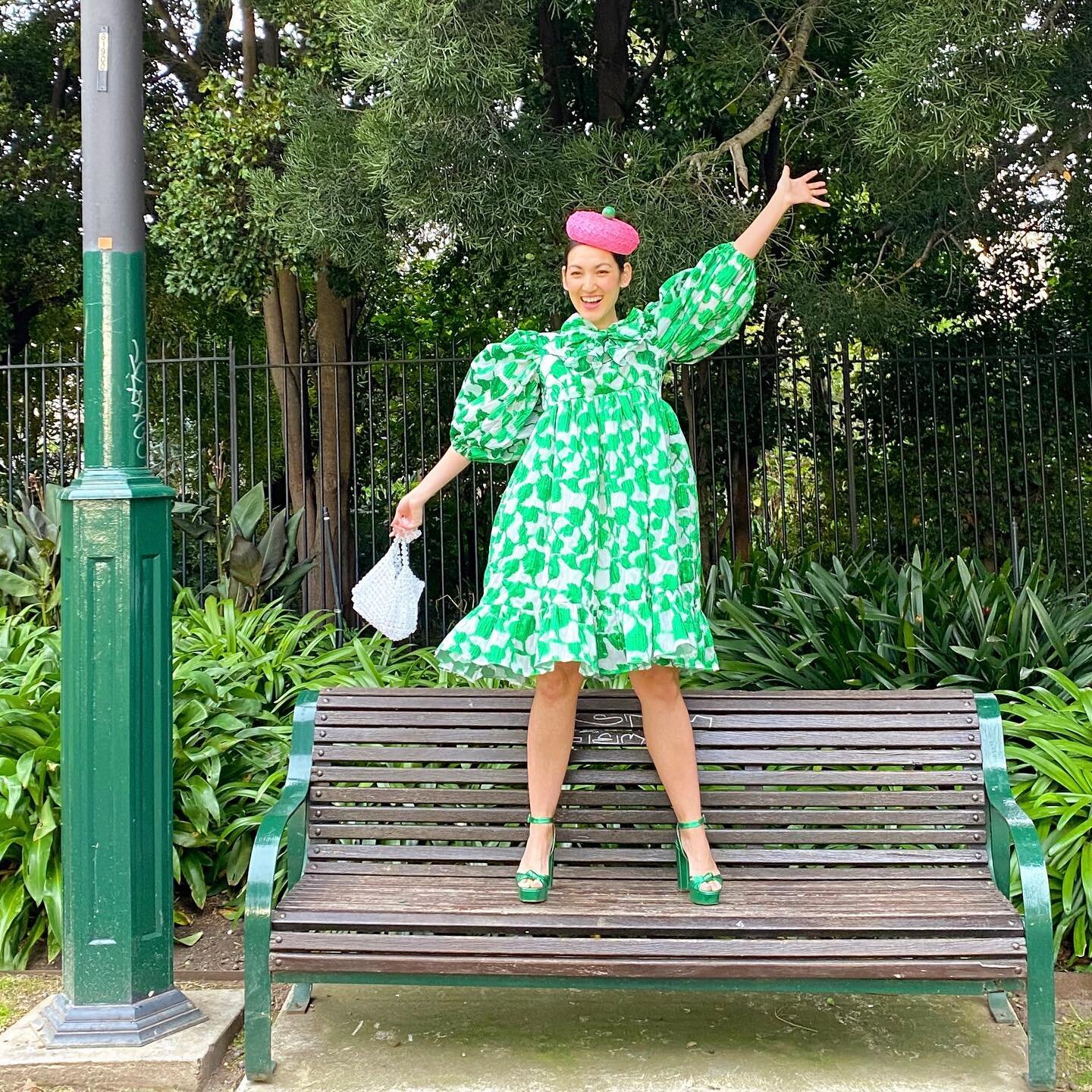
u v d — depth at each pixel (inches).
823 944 94.0
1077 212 313.6
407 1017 112.8
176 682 154.0
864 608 173.3
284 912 98.7
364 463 410.3
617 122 294.4
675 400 370.0
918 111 186.9
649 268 203.6
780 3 250.7
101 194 107.8
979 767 109.8
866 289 261.4
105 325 107.7
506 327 401.7
